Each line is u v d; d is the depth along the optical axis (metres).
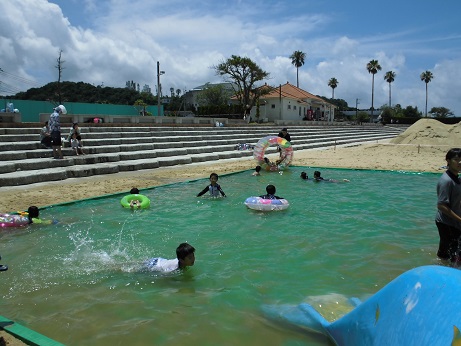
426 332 2.39
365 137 42.09
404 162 19.34
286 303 4.52
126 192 11.13
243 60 50.09
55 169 13.47
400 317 2.66
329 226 7.79
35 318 4.21
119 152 17.41
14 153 13.85
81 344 3.69
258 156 16.67
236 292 4.81
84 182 12.61
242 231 7.52
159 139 20.52
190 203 9.99
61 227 7.82
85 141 17.00
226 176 14.88
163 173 14.96
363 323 3.09
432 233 7.27
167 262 5.58
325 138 34.31
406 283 2.81
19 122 17.72
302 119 61.59
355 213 8.88
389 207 9.48
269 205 9.03
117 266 5.74
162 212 9.06
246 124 34.25
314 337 3.78
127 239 7.08
